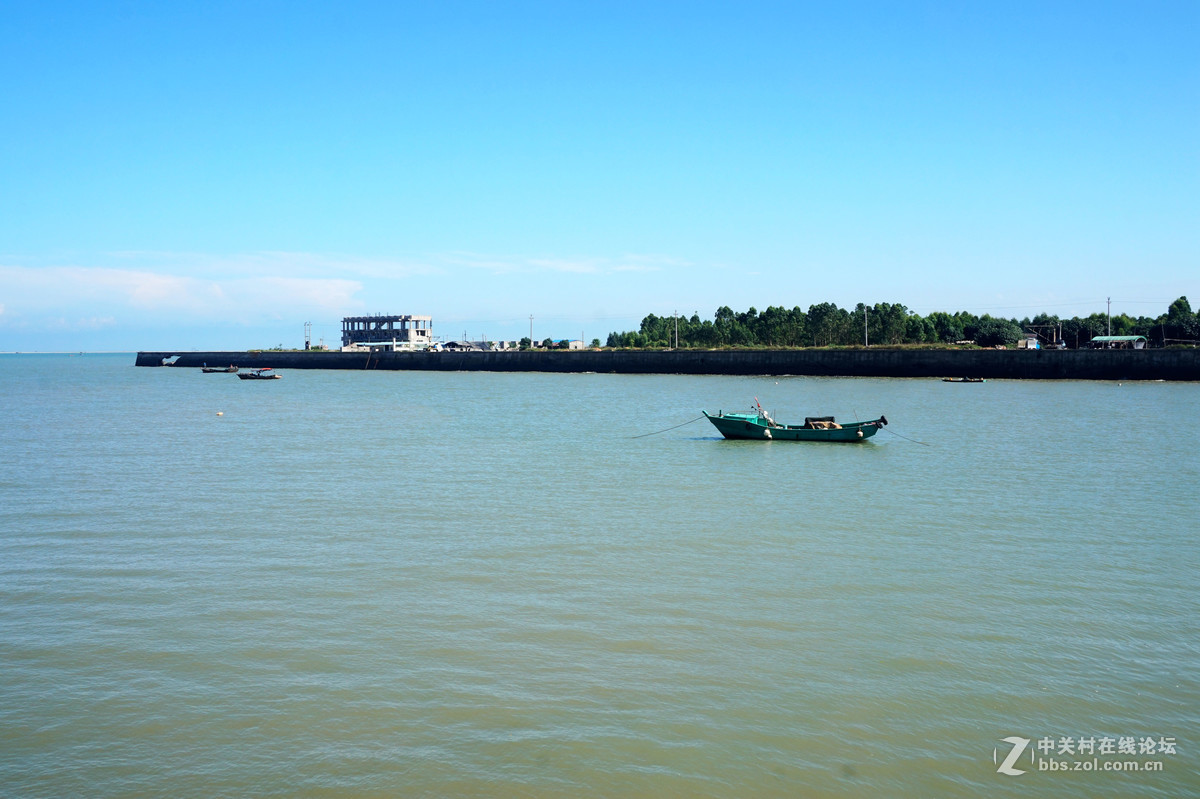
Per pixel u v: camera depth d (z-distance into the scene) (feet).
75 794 58.34
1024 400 344.49
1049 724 66.33
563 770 60.54
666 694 70.54
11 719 67.15
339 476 167.32
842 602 90.79
